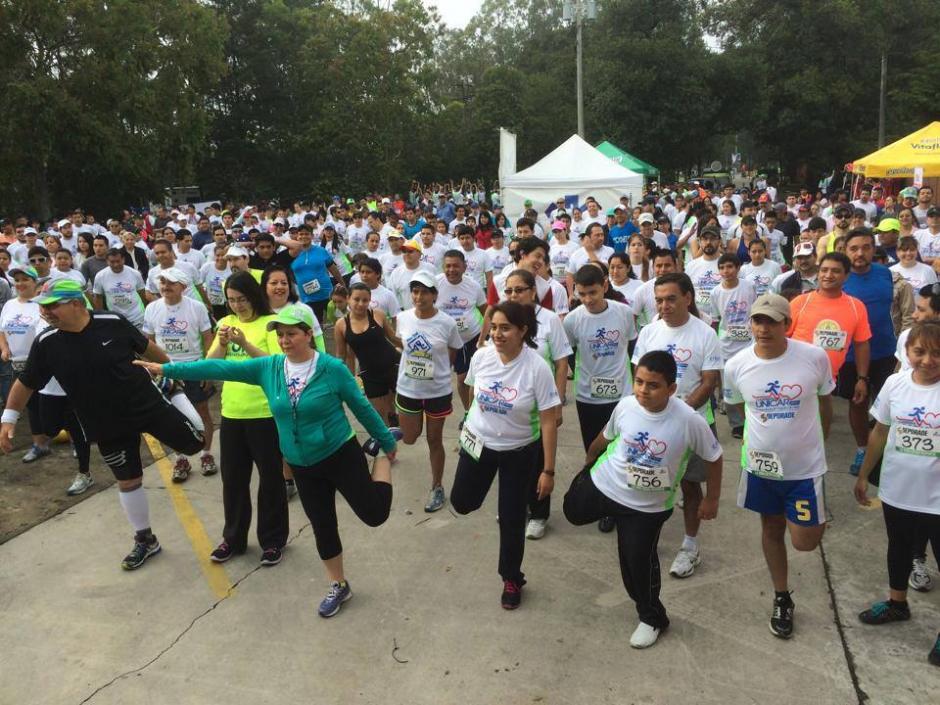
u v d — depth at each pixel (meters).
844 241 5.80
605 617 4.16
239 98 40.44
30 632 4.23
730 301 6.79
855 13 38.19
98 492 6.12
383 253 10.87
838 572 4.52
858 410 5.71
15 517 5.68
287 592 4.55
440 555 4.93
